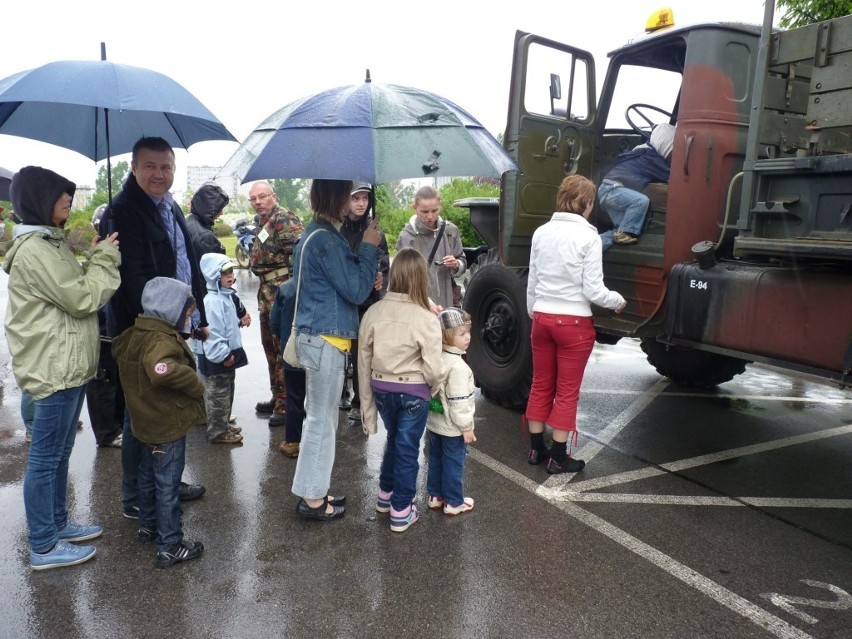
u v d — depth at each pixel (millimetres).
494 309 4984
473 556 2873
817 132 2926
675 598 2584
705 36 3549
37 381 2559
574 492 3566
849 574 2785
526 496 3504
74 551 2777
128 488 3111
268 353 4508
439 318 3080
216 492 3480
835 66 2781
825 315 2824
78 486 3541
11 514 3205
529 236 4656
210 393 4121
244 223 14906
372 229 2965
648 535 3092
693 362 5586
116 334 3205
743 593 2631
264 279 4426
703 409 5152
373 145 2318
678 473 3859
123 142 3348
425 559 2842
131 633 2328
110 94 2383
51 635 2309
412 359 2947
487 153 2463
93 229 4184
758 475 3846
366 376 3061
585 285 3469
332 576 2699
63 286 2500
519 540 3021
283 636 2322
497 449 4184
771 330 3061
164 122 3311
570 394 3672
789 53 2941
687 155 3594
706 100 3555
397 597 2561
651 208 4086
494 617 2443
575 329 3547
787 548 2998
